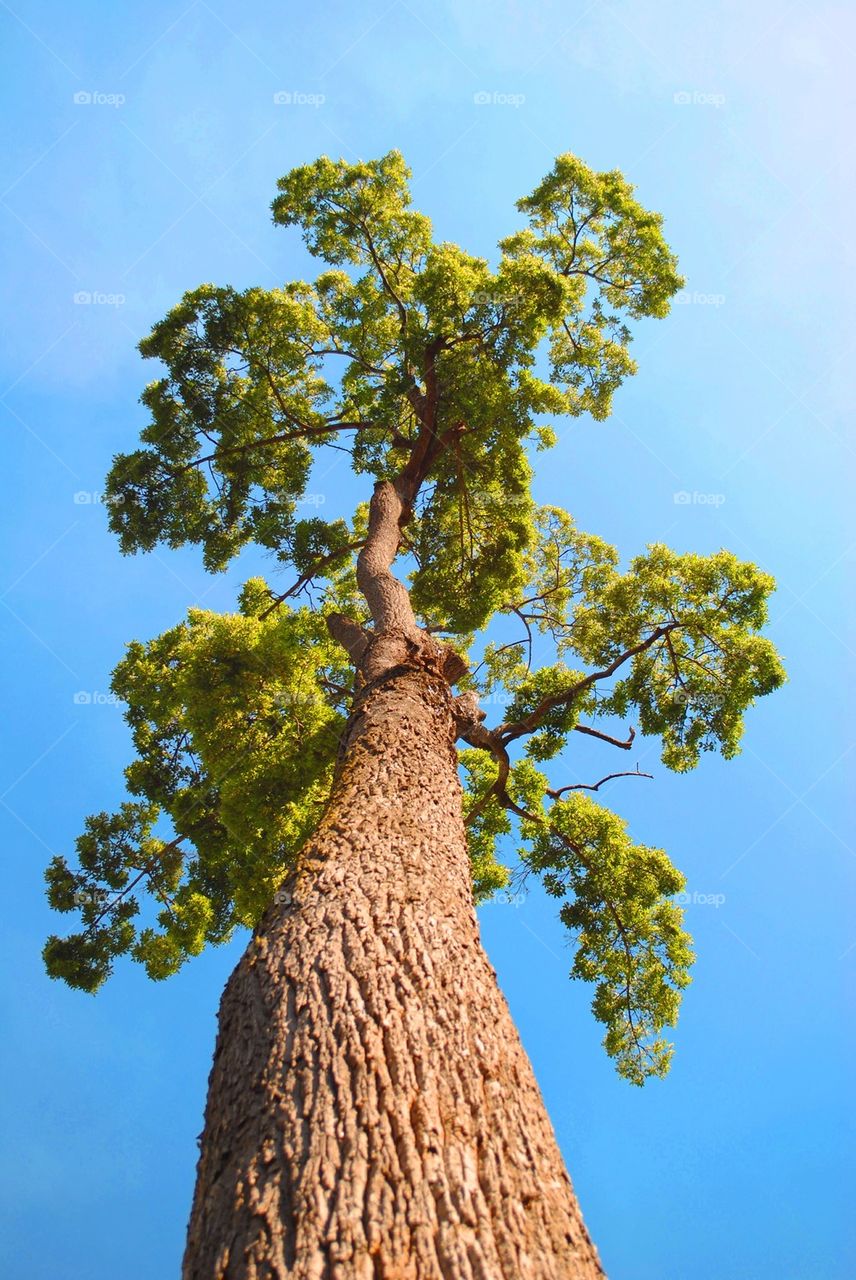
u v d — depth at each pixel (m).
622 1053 10.23
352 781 4.48
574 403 12.35
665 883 10.61
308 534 11.63
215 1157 2.43
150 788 10.93
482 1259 1.97
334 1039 2.60
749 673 9.87
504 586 11.77
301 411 12.20
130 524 11.64
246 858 9.84
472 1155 2.28
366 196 12.14
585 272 11.84
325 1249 1.96
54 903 10.30
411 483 10.41
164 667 10.68
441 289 10.20
